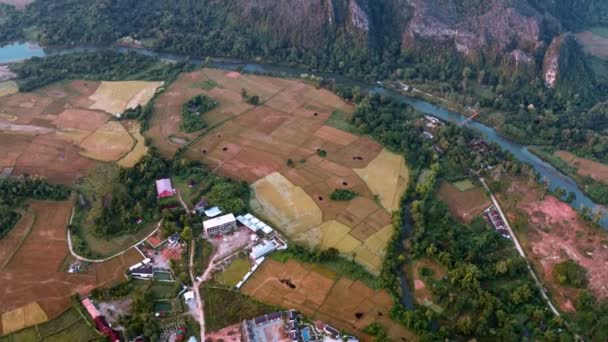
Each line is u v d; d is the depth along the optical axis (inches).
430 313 5689.0
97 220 6968.5
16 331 5546.3
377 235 7037.4
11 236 6830.7
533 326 5738.2
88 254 6550.2
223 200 7421.3
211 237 6865.2
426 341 5359.3
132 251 6638.8
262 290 6087.6
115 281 6186.0
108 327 5551.2
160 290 6077.8
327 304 5925.2
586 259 6840.6
